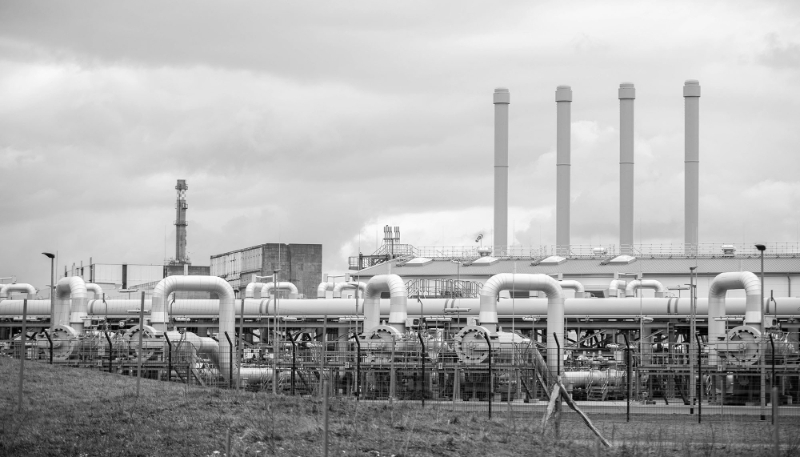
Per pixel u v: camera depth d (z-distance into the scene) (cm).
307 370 8994
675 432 6012
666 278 14562
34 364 7844
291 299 12219
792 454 5469
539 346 9150
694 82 16725
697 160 16650
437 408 6688
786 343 8556
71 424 5644
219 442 5300
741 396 8669
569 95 16950
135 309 12100
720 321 9419
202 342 9444
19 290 14088
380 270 15775
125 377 7406
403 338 9006
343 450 5197
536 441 5678
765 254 14900
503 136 16900
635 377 8869
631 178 16825
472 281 13525
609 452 5459
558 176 16875
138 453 5144
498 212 16825
